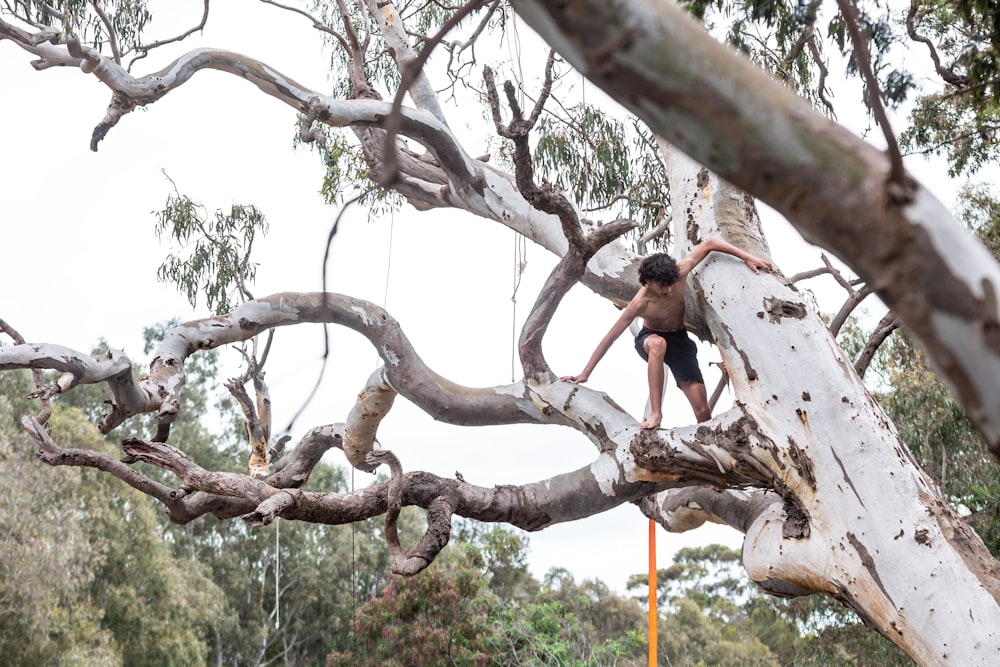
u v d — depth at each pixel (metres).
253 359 10.15
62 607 23.91
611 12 1.10
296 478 10.21
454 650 22.14
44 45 9.34
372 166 9.76
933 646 6.12
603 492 7.87
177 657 27.77
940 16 8.91
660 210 12.03
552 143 11.70
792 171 1.14
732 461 7.13
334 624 35.19
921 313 1.12
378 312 9.03
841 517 6.54
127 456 7.32
